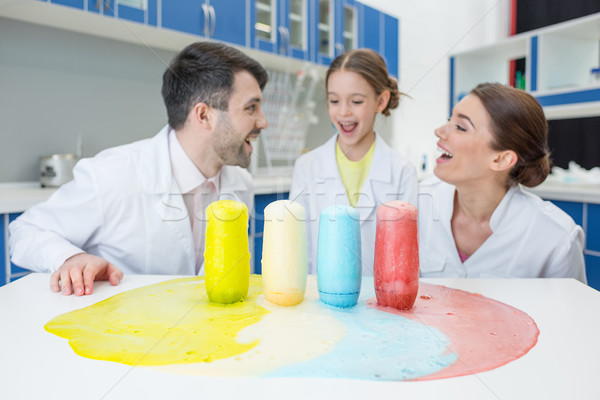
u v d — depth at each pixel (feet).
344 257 1.29
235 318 1.26
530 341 1.12
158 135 1.78
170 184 1.84
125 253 2.07
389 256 1.28
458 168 1.35
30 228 2.14
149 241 2.02
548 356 1.04
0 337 1.15
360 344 1.06
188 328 1.19
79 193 2.01
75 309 1.39
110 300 1.49
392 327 1.18
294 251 1.32
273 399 0.82
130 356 1.02
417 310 1.33
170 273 2.10
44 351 1.06
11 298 1.54
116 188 1.92
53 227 2.10
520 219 1.76
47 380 0.91
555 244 1.81
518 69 5.66
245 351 1.03
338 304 1.33
